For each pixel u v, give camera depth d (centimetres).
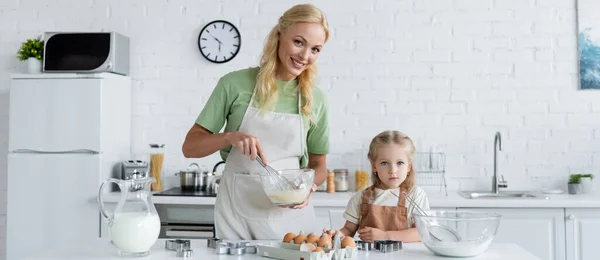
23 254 387
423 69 419
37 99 388
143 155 432
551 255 354
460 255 177
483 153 416
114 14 435
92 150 385
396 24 420
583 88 409
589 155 410
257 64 427
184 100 432
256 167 228
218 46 429
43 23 438
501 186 399
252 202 225
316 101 235
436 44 418
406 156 248
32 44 406
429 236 179
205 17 432
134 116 434
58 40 400
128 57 429
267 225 224
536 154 412
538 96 413
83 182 383
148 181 185
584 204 351
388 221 247
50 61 398
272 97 223
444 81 418
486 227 176
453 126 417
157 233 182
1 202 437
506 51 415
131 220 176
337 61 422
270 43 222
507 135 414
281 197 198
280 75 229
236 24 430
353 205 257
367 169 420
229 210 228
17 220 388
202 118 228
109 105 396
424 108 418
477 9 416
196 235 368
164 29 433
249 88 228
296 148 231
